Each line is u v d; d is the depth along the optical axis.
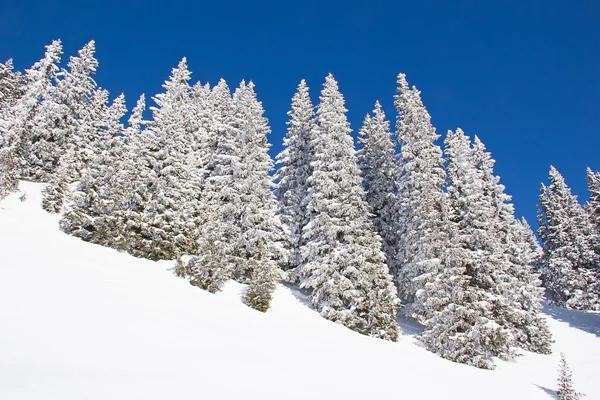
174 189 28.91
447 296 23.81
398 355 16.41
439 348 22.66
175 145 30.27
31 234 22.95
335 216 26.56
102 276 16.38
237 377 8.15
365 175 34.75
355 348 15.66
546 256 52.00
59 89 40.22
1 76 46.19
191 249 27.89
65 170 32.25
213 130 38.00
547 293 56.66
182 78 43.91
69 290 12.25
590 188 43.31
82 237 26.94
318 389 8.72
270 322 17.45
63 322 9.19
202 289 21.52
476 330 22.55
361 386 10.06
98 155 30.34
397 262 30.17
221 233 25.39
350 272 24.48
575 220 50.03
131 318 11.00
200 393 6.67
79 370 6.73
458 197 29.16
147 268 22.86
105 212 27.59
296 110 35.34
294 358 11.41
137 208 28.66
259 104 35.59
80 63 43.28
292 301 25.25
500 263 27.77
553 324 40.09
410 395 10.57
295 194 32.03
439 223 25.95
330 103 29.36
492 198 35.19
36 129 36.84
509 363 25.52
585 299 45.09
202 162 35.88
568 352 31.97
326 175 26.89
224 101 41.69
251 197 27.86
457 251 24.62
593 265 46.84
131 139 30.03
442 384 12.99
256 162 29.42
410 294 28.98
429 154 28.70
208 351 9.79
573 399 16.03
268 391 7.71
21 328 8.18
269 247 28.06
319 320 22.17
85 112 41.81
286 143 34.94
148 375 7.11
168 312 13.12
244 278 25.53
